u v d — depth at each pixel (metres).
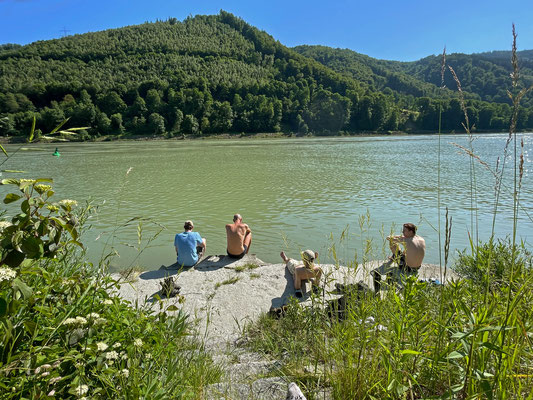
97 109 120.88
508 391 1.63
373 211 13.63
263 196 16.92
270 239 10.50
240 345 4.19
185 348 3.44
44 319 2.06
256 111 139.62
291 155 43.16
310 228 11.45
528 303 1.97
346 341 2.37
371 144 69.00
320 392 2.32
